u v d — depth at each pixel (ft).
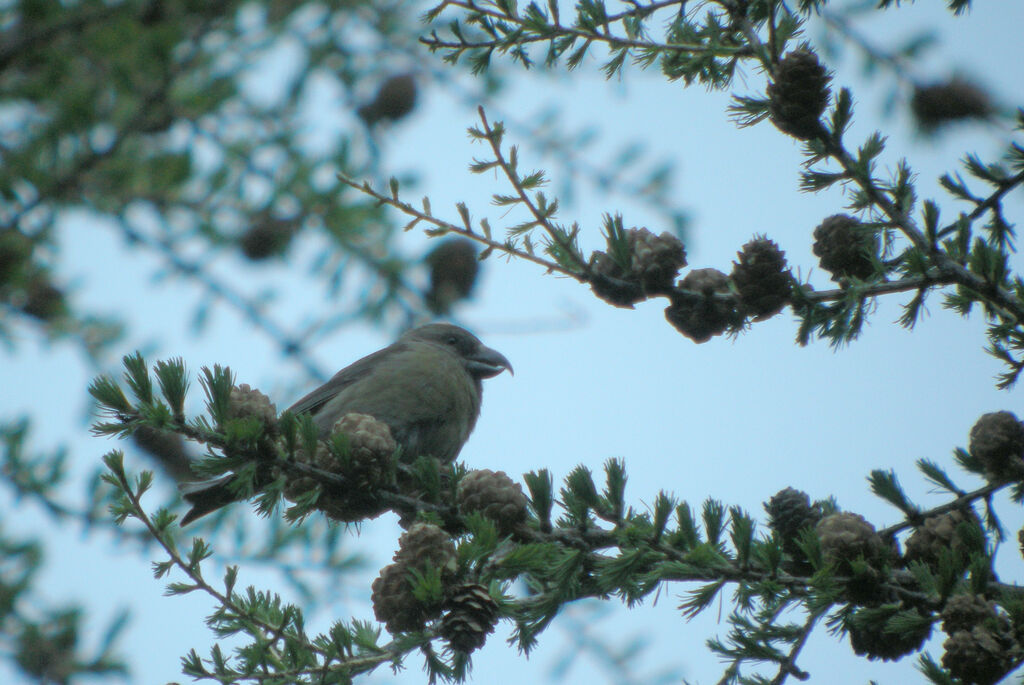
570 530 19.39
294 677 18.92
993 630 17.15
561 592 18.70
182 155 40.75
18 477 34.27
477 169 20.10
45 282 40.14
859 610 17.80
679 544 18.22
